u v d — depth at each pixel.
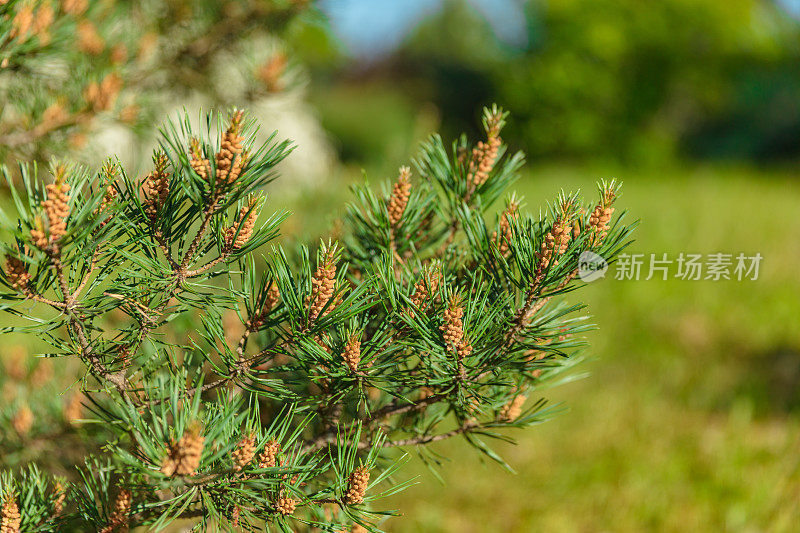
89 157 1.22
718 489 2.15
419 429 1.09
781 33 13.66
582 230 0.96
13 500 1.00
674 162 13.52
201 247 0.97
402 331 1.00
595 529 2.01
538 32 13.99
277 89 1.43
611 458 2.33
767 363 3.08
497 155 1.04
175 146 0.95
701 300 3.53
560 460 2.33
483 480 2.22
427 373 1.00
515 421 1.06
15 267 0.93
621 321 3.33
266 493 0.99
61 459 1.17
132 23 1.38
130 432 0.97
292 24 1.50
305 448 1.04
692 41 13.58
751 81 14.16
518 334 0.99
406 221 1.04
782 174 9.45
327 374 0.99
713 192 6.23
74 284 0.96
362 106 13.93
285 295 0.98
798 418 2.60
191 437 0.93
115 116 1.24
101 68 1.24
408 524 1.98
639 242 3.92
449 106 15.16
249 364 0.99
